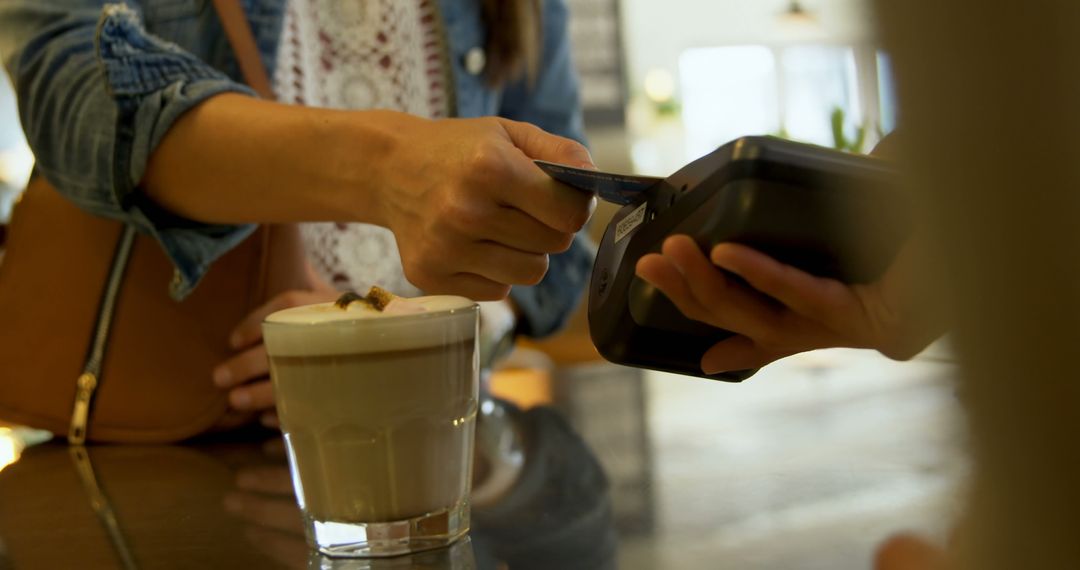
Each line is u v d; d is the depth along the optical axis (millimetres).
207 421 933
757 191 418
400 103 1235
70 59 881
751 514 573
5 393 940
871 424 819
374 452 534
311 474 545
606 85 3566
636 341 533
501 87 1290
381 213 708
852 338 445
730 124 3721
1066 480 157
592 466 737
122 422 937
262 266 954
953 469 183
